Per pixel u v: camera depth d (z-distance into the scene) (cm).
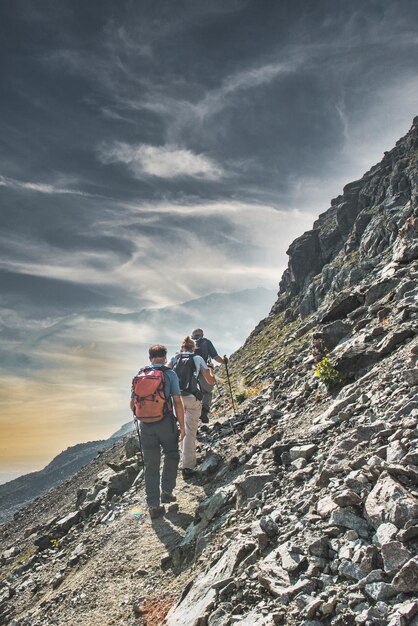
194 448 1088
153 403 910
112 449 3503
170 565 696
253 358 5091
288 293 7706
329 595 408
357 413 804
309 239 7662
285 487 673
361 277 4247
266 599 445
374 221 5491
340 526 487
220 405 2067
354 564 426
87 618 662
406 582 374
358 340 1188
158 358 964
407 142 6781
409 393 727
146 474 921
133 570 741
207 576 550
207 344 1456
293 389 1319
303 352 1830
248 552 539
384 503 470
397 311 1204
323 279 6044
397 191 5588
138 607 608
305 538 498
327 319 1598
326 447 738
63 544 1126
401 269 1533
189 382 1100
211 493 908
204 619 464
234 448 1081
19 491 18975
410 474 498
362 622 361
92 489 1452
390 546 412
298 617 396
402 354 932
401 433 602
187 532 773
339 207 7344
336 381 1034
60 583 878
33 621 755
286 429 975
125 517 1009
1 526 3231
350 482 538
